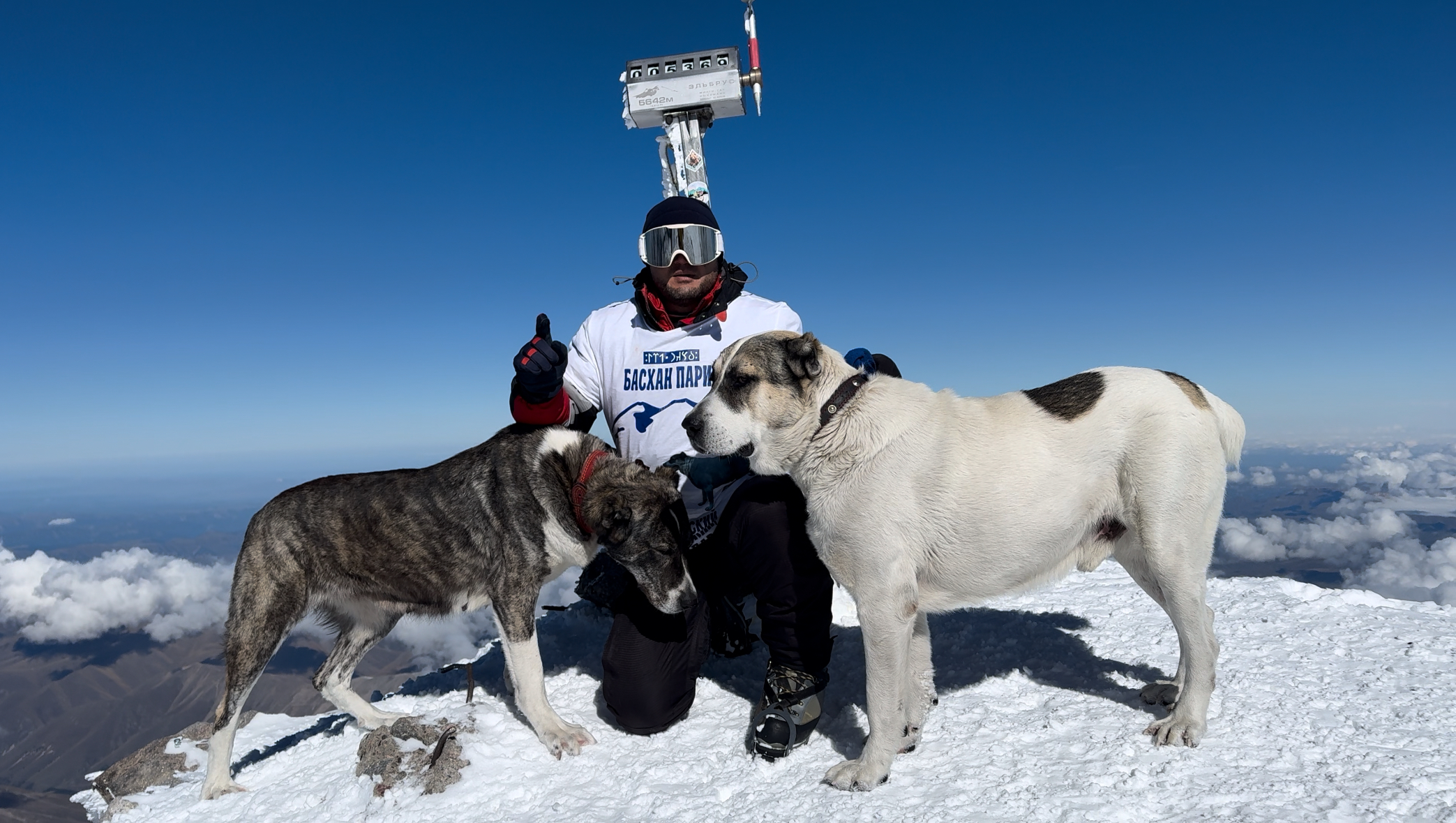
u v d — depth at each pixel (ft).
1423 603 13.05
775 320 11.94
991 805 7.37
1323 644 11.10
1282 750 7.91
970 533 8.70
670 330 12.01
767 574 9.48
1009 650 11.99
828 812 7.67
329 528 12.04
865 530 8.66
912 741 8.89
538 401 11.34
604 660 10.45
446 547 11.88
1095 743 8.48
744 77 19.45
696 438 9.50
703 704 11.29
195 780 12.51
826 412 8.84
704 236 11.59
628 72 19.75
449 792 9.47
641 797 8.63
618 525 10.03
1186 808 6.93
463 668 14.87
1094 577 16.05
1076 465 8.73
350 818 9.61
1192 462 8.46
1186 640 8.48
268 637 11.80
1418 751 7.60
